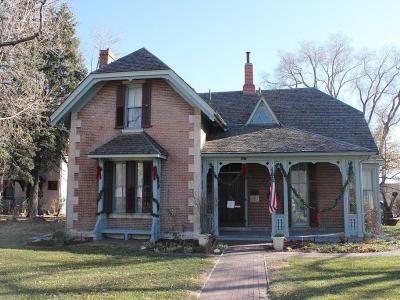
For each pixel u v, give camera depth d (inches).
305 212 759.7
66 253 546.3
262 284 383.6
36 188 1226.0
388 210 1160.8
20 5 767.7
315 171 763.4
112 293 335.6
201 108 668.7
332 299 314.7
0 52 851.4
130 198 685.3
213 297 341.1
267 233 724.0
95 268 444.8
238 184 778.8
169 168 679.7
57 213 1350.9
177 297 327.0
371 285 357.4
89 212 694.5
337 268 437.4
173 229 663.1
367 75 1792.6
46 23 797.2
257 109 808.3
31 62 983.0
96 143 709.3
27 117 1008.9
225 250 581.6
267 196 767.1
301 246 601.9
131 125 710.5
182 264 470.6
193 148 676.1
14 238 720.3
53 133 1205.1
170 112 692.7
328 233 693.9
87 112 720.3
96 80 695.1
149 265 463.5
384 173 1434.5
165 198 673.6
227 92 934.4
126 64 700.7
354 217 663.1
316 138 705.0
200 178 669.9
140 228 674.8
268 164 681.6
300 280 386.0
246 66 944.3
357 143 743.7
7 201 1327.5
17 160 1135.0
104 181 685.3
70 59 1315.2
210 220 674.2
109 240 665.0
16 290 343.9
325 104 853.2
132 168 692.7
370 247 581.0
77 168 708.0
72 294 331.6
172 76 673.0
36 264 465.7
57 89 1242.0
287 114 832.3
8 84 932.0
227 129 795.4
